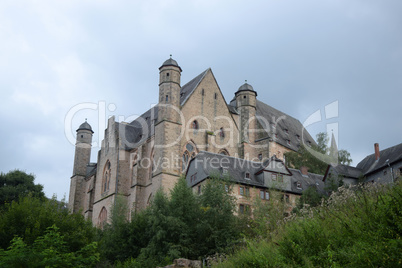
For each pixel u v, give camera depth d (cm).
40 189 7994
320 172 7031
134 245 4428
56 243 2959
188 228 4094
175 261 2986
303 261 1898
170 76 6544
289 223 2555
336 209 2364
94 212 7456
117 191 6925
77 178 8725
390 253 1611
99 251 4081
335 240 1936
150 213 4497
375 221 1883
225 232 3897
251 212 4550
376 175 5859
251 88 7544
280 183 5275
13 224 3709
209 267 2809
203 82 6944
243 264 2195
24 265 2286
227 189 4697
